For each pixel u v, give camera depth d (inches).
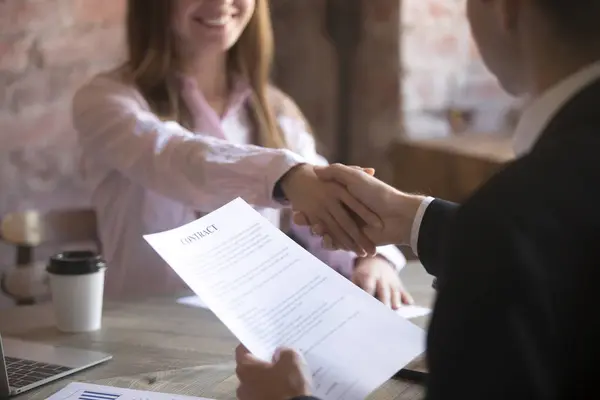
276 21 110.4
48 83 92.0
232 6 69.1
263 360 35.2
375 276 57.4
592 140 25.3
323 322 38.6
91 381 43.2
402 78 104.8
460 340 23.9
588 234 24.1
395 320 39.6
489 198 25.3
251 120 73.9
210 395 41.3
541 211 24.4
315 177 51.6
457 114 107.7
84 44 93.5
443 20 105.6
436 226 45.6
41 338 50.3
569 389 23.8
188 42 70.2
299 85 112.7
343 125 111.4
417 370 43.0
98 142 65.0
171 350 48.0
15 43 89.7
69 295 50.6
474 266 24.3
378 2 105.7
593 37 26.9
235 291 38.9
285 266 41.0
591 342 23.8
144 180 61.1
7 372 43.8
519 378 23.1
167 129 62.2
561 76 27.8
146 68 69.2
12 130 90.7
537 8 27.6
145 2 68.9
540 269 23.7
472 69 108.4
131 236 68.9
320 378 35.7
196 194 57.7
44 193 93.4
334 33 110.3
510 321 23.4
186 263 39.7
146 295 59.8
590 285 23.9
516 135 30.0
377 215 48.4
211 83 73.4
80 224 72.2
